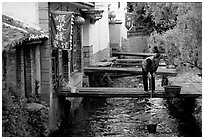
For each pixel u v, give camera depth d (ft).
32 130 39.37
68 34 45.88
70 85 58.95
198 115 44.91
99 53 90.74
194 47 41.45
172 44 52.16
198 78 60.54
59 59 52.65
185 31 41.63
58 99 49.39
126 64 93.56
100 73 76.59
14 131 34.40
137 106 60.75
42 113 41.57
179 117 53.26
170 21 65.77
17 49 42.55
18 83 42.80
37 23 45.73
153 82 47.93
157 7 65.92
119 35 118.62
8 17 44.68
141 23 127.85
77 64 69.05
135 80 87.76
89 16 71.72
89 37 77.41
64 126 50.39
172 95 47.47
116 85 80.69
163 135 45.39
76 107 59.21
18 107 36.55
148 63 47.29
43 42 45.96
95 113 56.85
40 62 46.32
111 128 48.75
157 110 57.88
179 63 47.16
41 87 46.32
